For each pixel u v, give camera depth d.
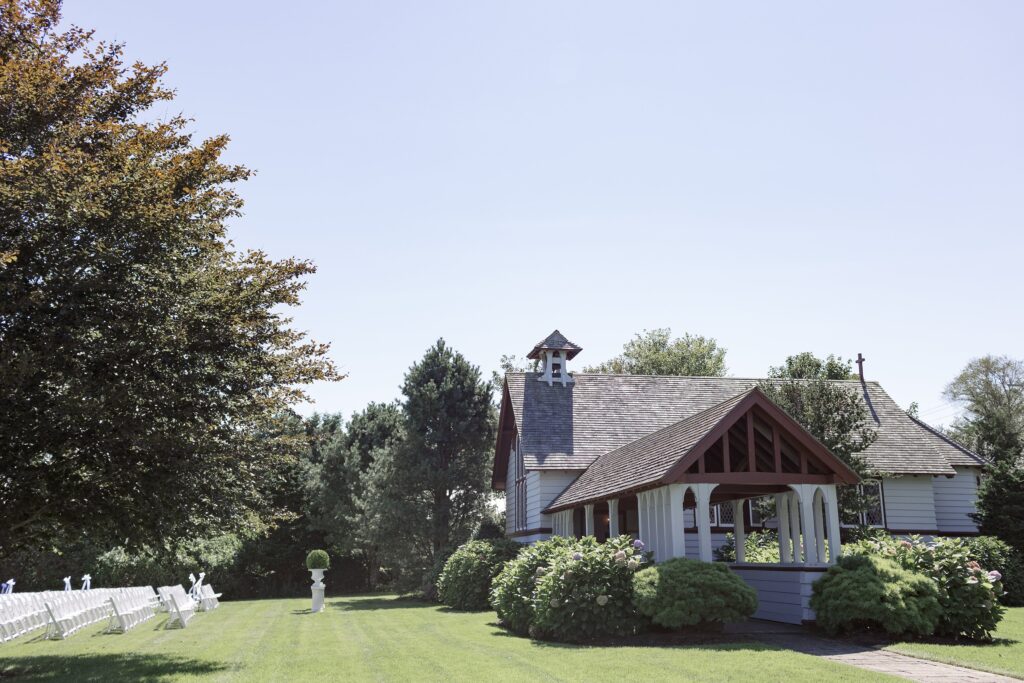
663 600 13.90
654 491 16.67
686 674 10.48
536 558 17.02
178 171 13.45
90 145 13.91
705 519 15.16
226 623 21.80
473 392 37.66
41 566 32.44
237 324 13.36
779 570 16.42
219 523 14.85
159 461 12.77
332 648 15.06
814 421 23.50
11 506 12.45
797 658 11.59
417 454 35.88
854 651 12.58
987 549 21.77
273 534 40.94
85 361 11.95
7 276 11.40
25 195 11.16
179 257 13.30
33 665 13.30
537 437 28.12
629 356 64.81
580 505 21.70
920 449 27.94
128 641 17.36
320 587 26.19
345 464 40.66
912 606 13.34
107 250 11.75
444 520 35.53
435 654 13.53
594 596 14.50
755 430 16.69
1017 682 9.73
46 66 13.34
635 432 29.14
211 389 13.91
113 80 15.16
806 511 15.48
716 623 14.66
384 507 35.00
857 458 23.44
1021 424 50.81
